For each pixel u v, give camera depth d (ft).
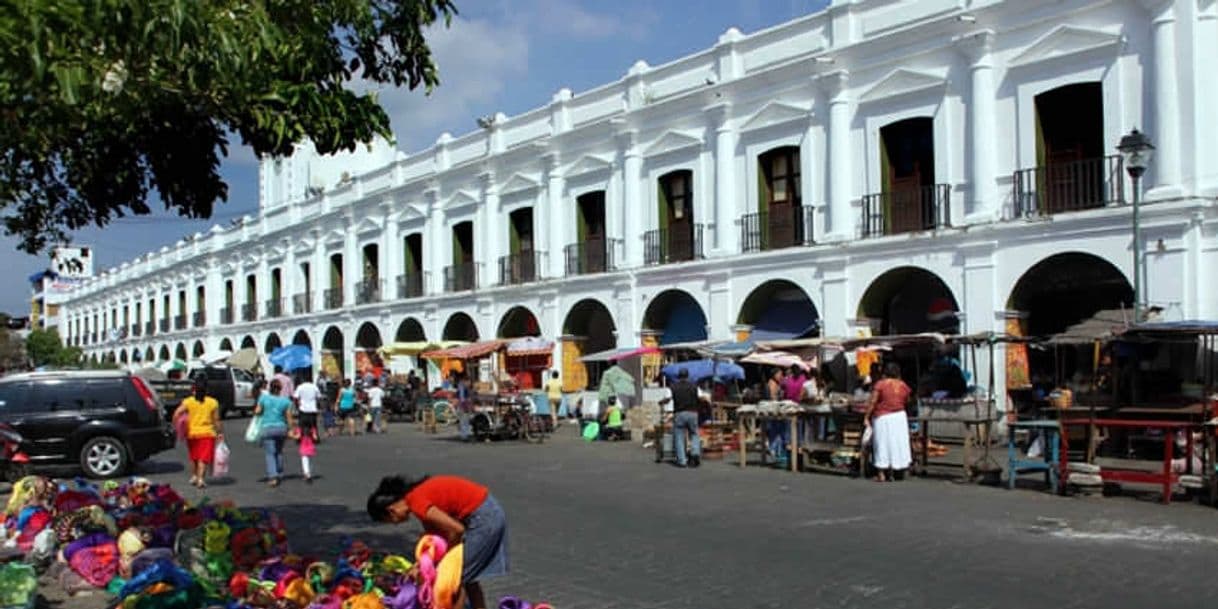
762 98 72.33
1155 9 52.47
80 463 51.31
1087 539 30.91
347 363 122.42
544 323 91.50
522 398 73.72
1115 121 54.39
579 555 29.86
